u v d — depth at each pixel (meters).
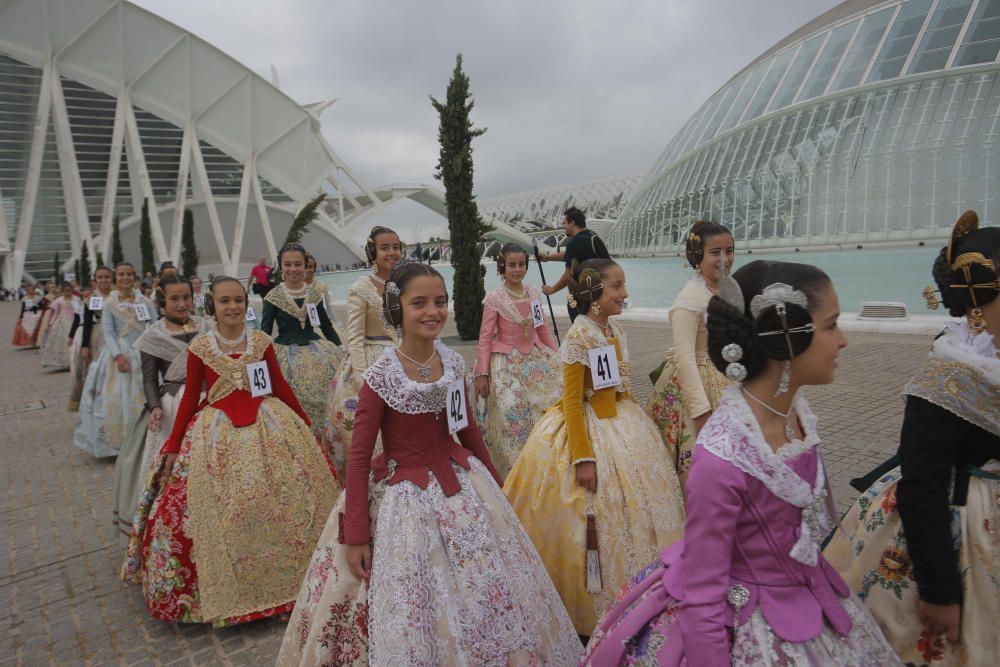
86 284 37.34
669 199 38.12
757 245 31.39
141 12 63.00
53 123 61.97
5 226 60.06
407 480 2.17
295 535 3.16
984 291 1.61
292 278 5.13
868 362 8.17
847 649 1.46
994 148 27.03
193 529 3.04
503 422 4.34
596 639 1.73
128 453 3.94
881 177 28.97
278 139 73.81
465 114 12.38
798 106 32.47
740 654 1.41
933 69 29.09
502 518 2.26
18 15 58.75
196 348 3.29
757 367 1.43
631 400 3.02
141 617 3.21
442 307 2.20
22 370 13.02
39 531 4.42
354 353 4.32
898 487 1.71
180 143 68.75
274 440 3.28
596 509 2.64
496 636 2.04
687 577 1.44
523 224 106.44
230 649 2.89
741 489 1.40
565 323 12.71
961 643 1.71
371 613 2.00
